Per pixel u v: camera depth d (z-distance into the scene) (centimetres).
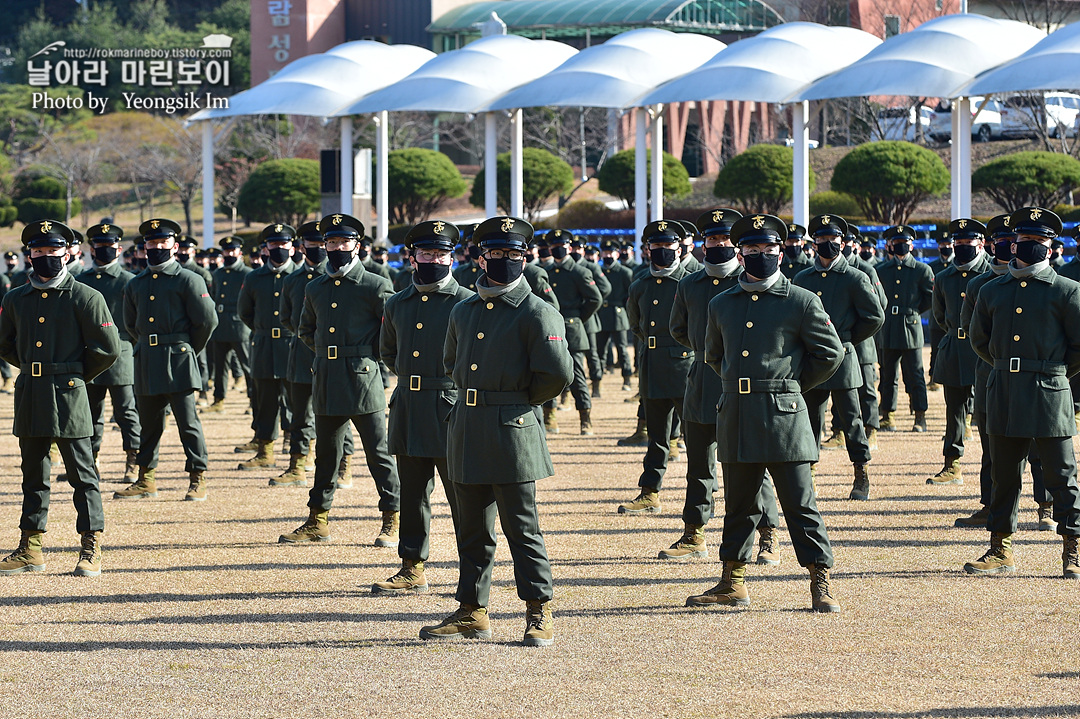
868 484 1792
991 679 989
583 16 8550
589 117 8688
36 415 1361
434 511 1747
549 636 1102
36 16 12488
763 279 1189
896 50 4031
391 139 9000
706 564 1411
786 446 1174
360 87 4906
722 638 1112
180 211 9781
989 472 1594
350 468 1962
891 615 1185
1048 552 1449
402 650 1088
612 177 6944
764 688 970
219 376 2898
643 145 4544
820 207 6556
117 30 11150
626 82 4441
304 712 932
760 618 1180
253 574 1382
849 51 4381
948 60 3978
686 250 1858
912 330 2439
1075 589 1274
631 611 1212
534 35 8819
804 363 1195
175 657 1075
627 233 6381
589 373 3167
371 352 1534
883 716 905
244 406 3048
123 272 1992
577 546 1507
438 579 1363
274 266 2114
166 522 1670
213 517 1703
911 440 2361
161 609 1236
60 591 1309
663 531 1590
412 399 1263
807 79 4206
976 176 5869
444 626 1124
